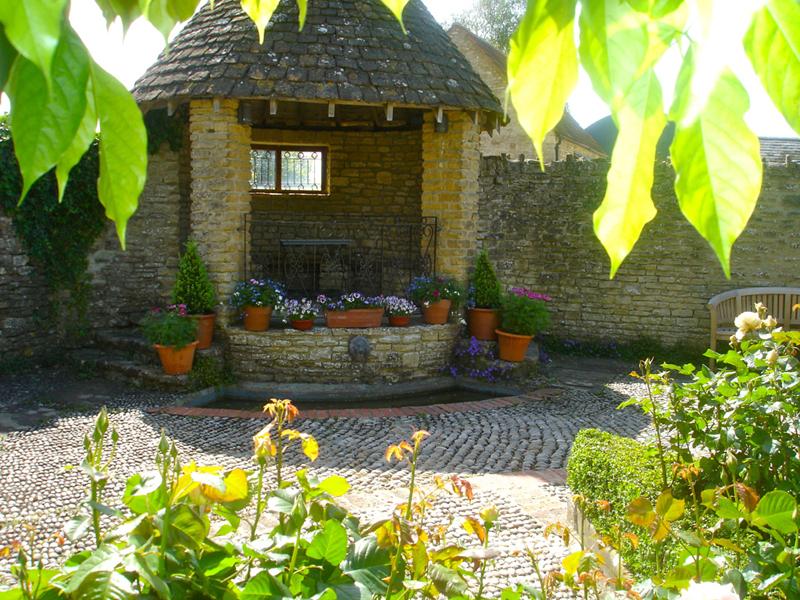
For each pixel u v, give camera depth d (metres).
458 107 9.05
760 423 4.02
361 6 9.48
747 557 2.65
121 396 8.45
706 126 0.68
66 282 9.88
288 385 9.00
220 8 9.54
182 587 1.94
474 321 9.74
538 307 9.46
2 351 9.20
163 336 8.38
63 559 4.33
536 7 0.72
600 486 4.50
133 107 0.76
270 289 9.09
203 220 9.05
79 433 6.96
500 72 20.20
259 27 1.17
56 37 0.59
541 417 7.99
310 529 2.32
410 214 12.16
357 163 12.43
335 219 12.48
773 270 10.88
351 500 5.32
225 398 8.85
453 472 6.10
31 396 8.28
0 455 6.28
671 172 11.02
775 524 2.44
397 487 5.66
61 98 0.67
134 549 1.84
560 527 2.55
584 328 11.60
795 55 0.66
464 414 8.08
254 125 12.10
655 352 11.22
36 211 9.41
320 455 6.51
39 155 0.67
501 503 5.29
